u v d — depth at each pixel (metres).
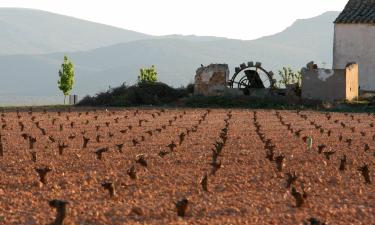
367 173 36.03
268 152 44.12
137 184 34.75
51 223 26.30
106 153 46.09
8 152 46.47
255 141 53.81
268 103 101.38
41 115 84.25
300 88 105.38
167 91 110.00
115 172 38.09
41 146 50.12
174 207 29.34
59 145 45.44
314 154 46.25
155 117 80.31
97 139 53.41
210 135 58.62
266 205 30.02
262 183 35.31
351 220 27.67
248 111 91.88
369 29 111.25
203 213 28.50
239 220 27.14
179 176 36.88
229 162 42.12
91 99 110.25
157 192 32.78
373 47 111.12
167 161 42.41
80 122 72.88
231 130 63.47
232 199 31.19
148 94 108.56
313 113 88.62
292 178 34.47
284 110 94.81
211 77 107.56
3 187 33.91
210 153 46.25
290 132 61.84
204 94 107.75
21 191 32.72
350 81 102.19
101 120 76.19
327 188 34.25
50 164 40.91
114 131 62.59
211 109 96.25
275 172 38.47
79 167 39.94
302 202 29.75
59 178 36.22
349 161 43.38
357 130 65.31
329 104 98.31
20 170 38.78
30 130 63.47
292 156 44.78
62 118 78.81
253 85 109.25
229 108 99.38
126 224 26.48
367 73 111.56
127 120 75.88
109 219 27.38
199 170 39.00
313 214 28.53
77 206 29.16
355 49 112.25
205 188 33.06
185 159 43.25
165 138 56.00
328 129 65.69
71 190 33.06
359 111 94.44
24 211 28.55
